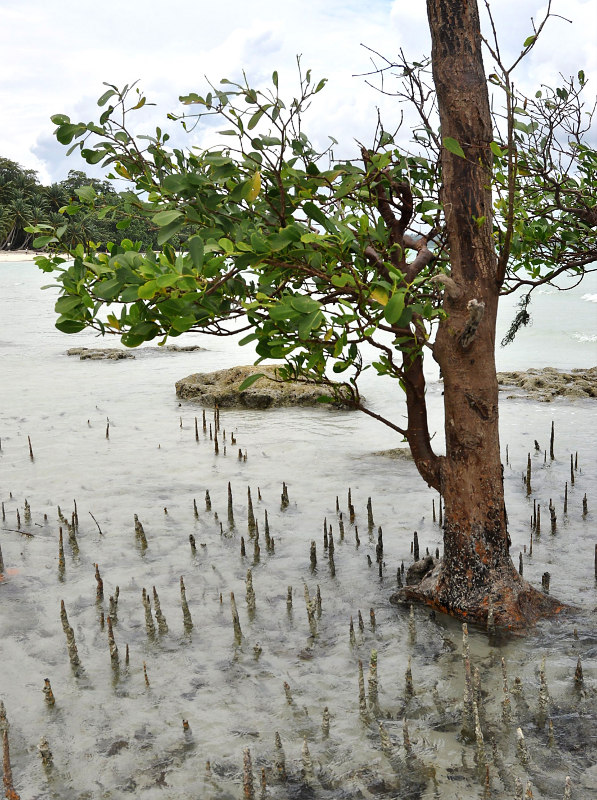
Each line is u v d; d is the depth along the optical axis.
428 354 18.72
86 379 14.57
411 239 4.84
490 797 2.81
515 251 5.05
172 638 4.20
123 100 3.85
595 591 4.61
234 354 19.02
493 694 3.50
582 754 3.03
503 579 4.20
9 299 44.44
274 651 4.03
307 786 2.93
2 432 9.66
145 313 3.62
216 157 3.59
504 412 10.88
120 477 7.54
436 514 6.25
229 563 5.30
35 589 4.89
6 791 2.91
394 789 2.88
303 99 3.72
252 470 7.80
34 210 126.00
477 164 3.89
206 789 2.94
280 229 3.54
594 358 18.59
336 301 3.78
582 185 4.89
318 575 5.07
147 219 4.10
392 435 9.42
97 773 3.05
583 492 6.77
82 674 3.83
